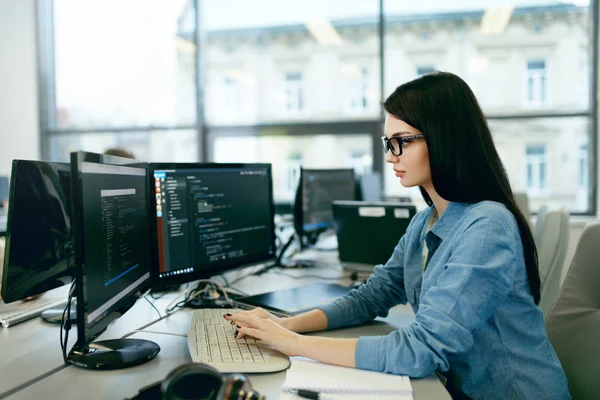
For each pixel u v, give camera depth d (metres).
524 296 0.89
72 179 0.74
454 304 0.79
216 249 1.38
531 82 4.48
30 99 5.11
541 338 0.90
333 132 4.59
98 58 4.98
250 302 1.33
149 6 4.86
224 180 1.41
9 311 1.24
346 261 1.97
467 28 4.59
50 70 5.13
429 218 1.11
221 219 1.40
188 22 4.78
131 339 0.99
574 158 4.12
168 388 0.62
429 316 0.81
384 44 4.50
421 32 4.56
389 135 0.96
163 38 4.83
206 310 1.17
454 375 0.91
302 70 5.09
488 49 4.57
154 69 4.87
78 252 0.74
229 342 0.95
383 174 4.48
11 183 1.06
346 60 4.68
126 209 0.99
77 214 0.74
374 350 0.82
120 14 4.92
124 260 0.97
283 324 1.03
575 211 4.10
